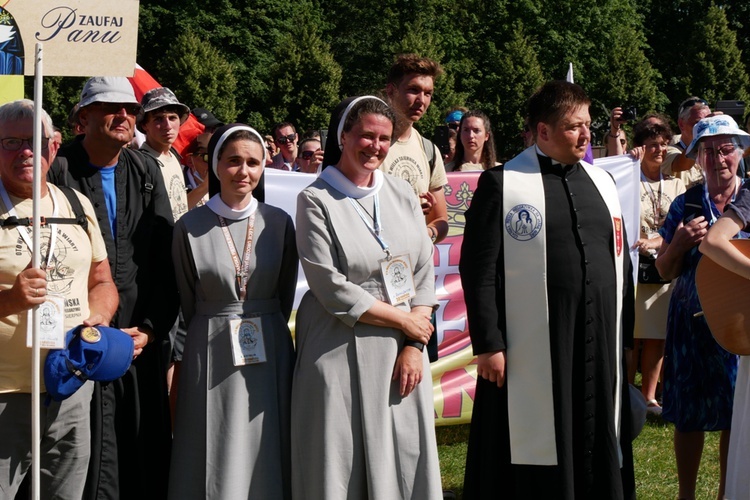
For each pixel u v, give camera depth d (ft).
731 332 13.17
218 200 13.23
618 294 13.23
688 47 126.82
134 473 13.01
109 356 11.69
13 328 11.39
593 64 122.83
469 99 110.83
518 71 107.45
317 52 101.96
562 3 123.13
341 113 12.95
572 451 12.75
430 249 13.35
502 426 13.12
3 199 11.62
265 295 13.08
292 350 13.24
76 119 14.35
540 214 12.91
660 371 23.57
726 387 15.33
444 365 20.43
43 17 11.82
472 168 24.18
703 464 18.35
